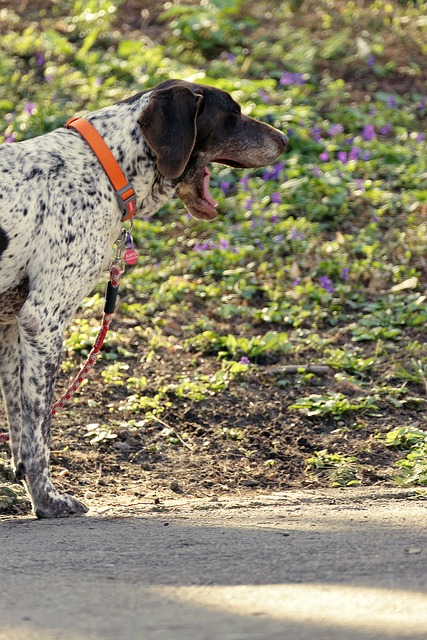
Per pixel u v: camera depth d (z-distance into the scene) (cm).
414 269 1357
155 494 865
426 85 1883
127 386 1098
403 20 2112
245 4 2127
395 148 1634
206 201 873
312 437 1002
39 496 775
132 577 575
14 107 1694
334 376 1134
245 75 1842
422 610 503
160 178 838
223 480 907
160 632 471
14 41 1891
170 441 985
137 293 1326
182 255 1393
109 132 818
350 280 1352
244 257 1393
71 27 1953
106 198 802
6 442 947
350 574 573
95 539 682
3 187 766
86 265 791
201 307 1303
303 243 1404
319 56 1947
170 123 803
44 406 780
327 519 739
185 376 1125
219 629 475
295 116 1655
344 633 468
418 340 1222
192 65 1873
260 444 986
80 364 1143
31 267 777
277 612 501
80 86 1748
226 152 874
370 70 1909
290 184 1519
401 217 1484
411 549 629
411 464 919
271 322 1263
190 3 2081
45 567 603
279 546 645
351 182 1546
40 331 775
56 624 485
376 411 1056
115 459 948
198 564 603
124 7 2072
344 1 2194
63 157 793
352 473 910
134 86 1748
